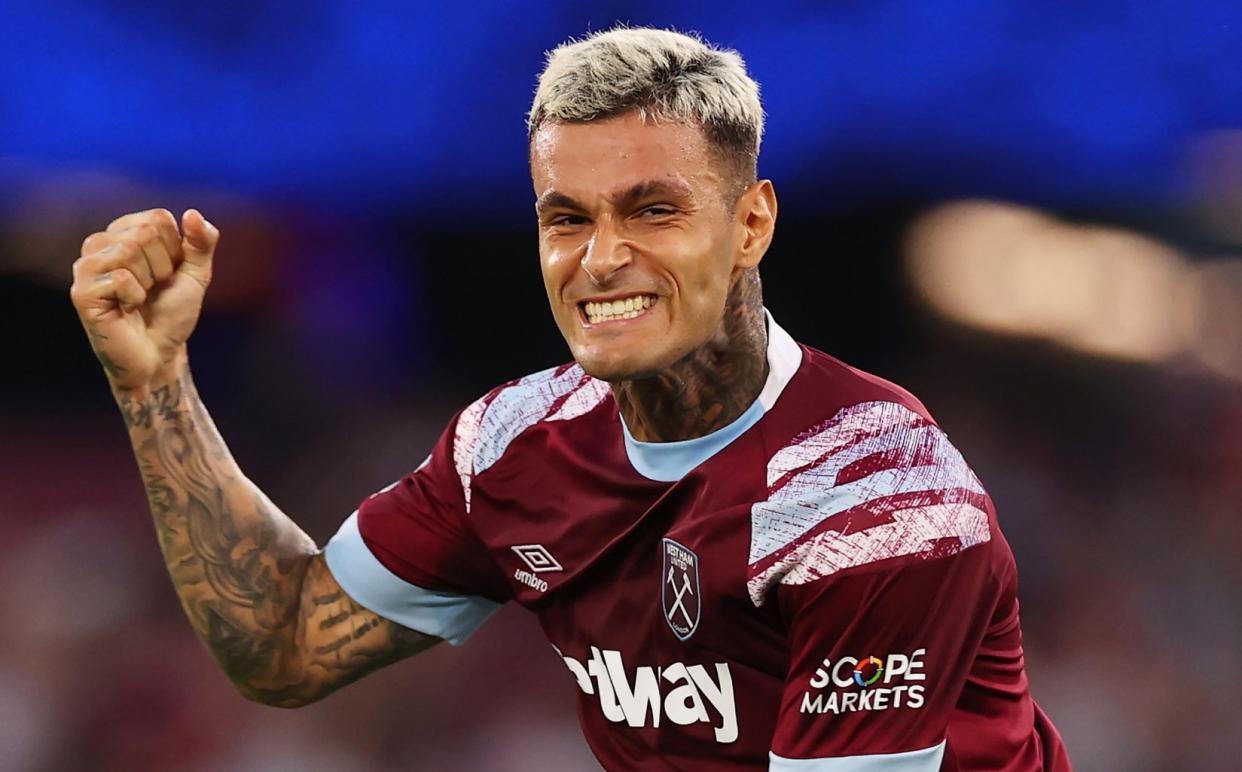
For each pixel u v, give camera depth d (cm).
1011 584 900
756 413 900
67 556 3631
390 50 3162
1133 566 3738
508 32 3116
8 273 3534
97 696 3284
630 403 913
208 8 3145
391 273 3862
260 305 3856
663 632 909
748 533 868
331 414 3944
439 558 1007
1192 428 3875
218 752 3200
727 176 855
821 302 3922
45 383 4031
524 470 965
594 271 835
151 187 3388
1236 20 3103
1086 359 3900
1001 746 911
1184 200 3419
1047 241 3669
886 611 836
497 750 3209
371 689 3222
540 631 3331
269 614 1002
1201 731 3400
